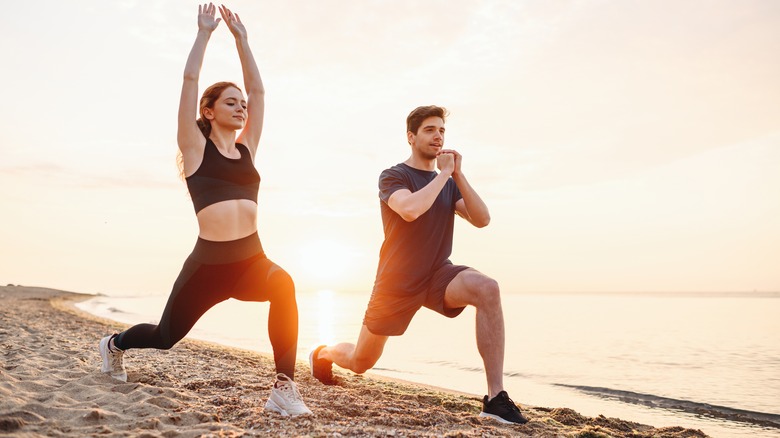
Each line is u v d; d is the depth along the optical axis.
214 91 2.84
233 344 10.90
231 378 4.04
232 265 2.77
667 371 8.28
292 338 2.79
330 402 3.24
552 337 15.29
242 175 2.86
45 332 7.68
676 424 4.48
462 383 6.66
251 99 3.16
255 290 2.84
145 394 2.87
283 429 2.42
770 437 4.04
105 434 2.17
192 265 2.78
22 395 2.72
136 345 3.21
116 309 28.38
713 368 8.63
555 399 5.72
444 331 16.58
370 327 3.72
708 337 15.16
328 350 4.32
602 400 5.67
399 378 7.02
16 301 25.53
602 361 9.44
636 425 3.42
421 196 3.20
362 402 3.37
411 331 16.58
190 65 2.76
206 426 2.36
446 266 3.54
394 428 2.66
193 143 2.76
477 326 3.21
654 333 16.95
